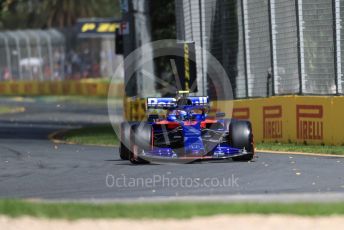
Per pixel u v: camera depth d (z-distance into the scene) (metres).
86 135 92.62
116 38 101.88
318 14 68.44
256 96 78.00
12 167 56.50
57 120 138.88
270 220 29.11
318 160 54.81
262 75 76.69
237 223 28.67
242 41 79.75
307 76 70.06
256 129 76.12
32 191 42.81
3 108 178.00
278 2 73.38
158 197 37.50
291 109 70.62
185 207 31.53
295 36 71.12
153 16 119.56
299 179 44.00
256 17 77.00
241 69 80.06
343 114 64.69
